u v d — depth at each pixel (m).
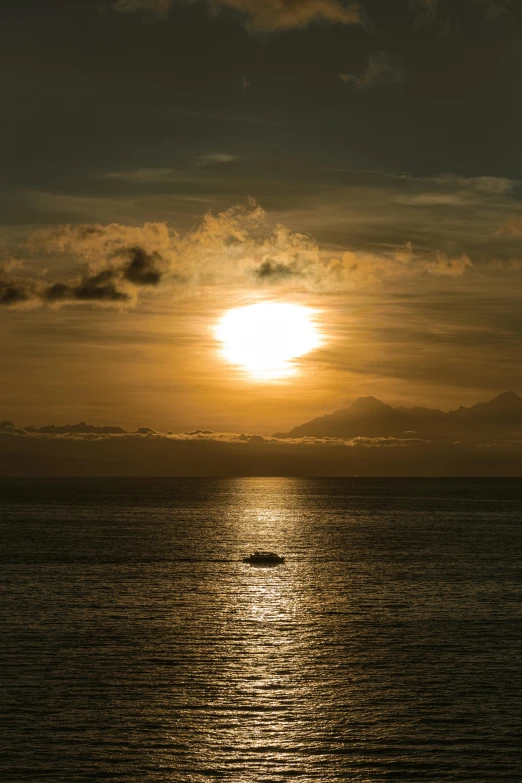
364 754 47.50
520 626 77.88
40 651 67.06
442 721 52.12
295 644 70.69
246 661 65.06
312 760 46.78
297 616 82.94
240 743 48.97
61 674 60.84
